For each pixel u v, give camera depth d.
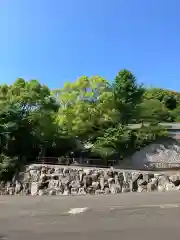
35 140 33.69
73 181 26.80
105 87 38.16
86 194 25.38
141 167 33.34
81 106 35.59
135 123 37.34
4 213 15.99
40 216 14.63
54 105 36.22
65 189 26.48
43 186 27.38
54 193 26.55
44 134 34.28
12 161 29.89
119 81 37.25
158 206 15.86
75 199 20.94
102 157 33.72
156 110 40.53
